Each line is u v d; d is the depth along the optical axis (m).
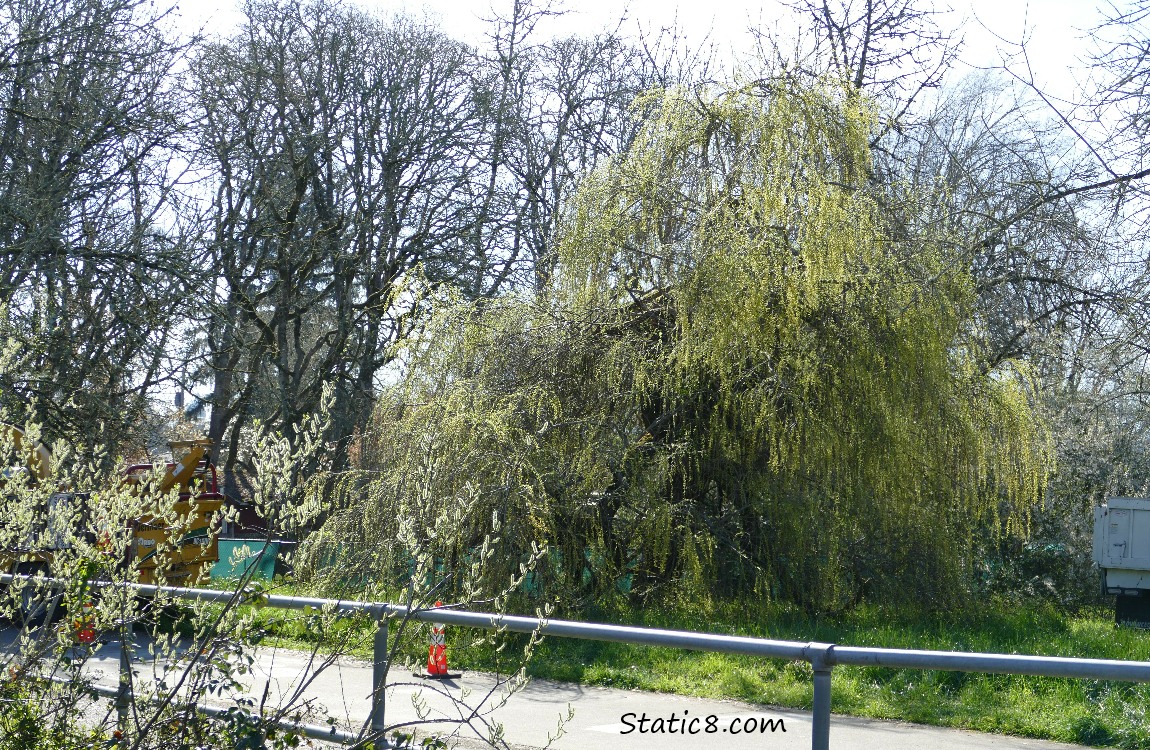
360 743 4.17
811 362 12.89
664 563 13.34
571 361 13.67
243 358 27.08
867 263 13.12
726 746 6.95
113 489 4.73
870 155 13.76
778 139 13.17
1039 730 7.31
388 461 12.84
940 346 12.83
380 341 28.94
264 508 4.39
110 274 19.44
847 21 22.11
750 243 12.91
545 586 12.07
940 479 13.27
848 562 13.59
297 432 4.42
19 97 19.11
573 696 8.80
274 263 27.80
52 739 4.31
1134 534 15.06
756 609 13.12
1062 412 17.47
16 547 4.85
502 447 12.12
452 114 29.78
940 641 11.26
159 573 4.61
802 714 8.02
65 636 4.47
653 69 28.64
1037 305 17.59
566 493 12.62
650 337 14.00
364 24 29.39
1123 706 7.51
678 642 3.67
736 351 13.02
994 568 17.91
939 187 14.53
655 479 13.00
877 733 7.36
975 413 13.53
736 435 13.38
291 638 7.17
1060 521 18.34
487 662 10.38
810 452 12.90
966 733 7.40
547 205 29.91
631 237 13.86
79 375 18.48
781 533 13.37
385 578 10.85
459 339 13.66
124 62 19.94
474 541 12.40
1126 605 15.12
